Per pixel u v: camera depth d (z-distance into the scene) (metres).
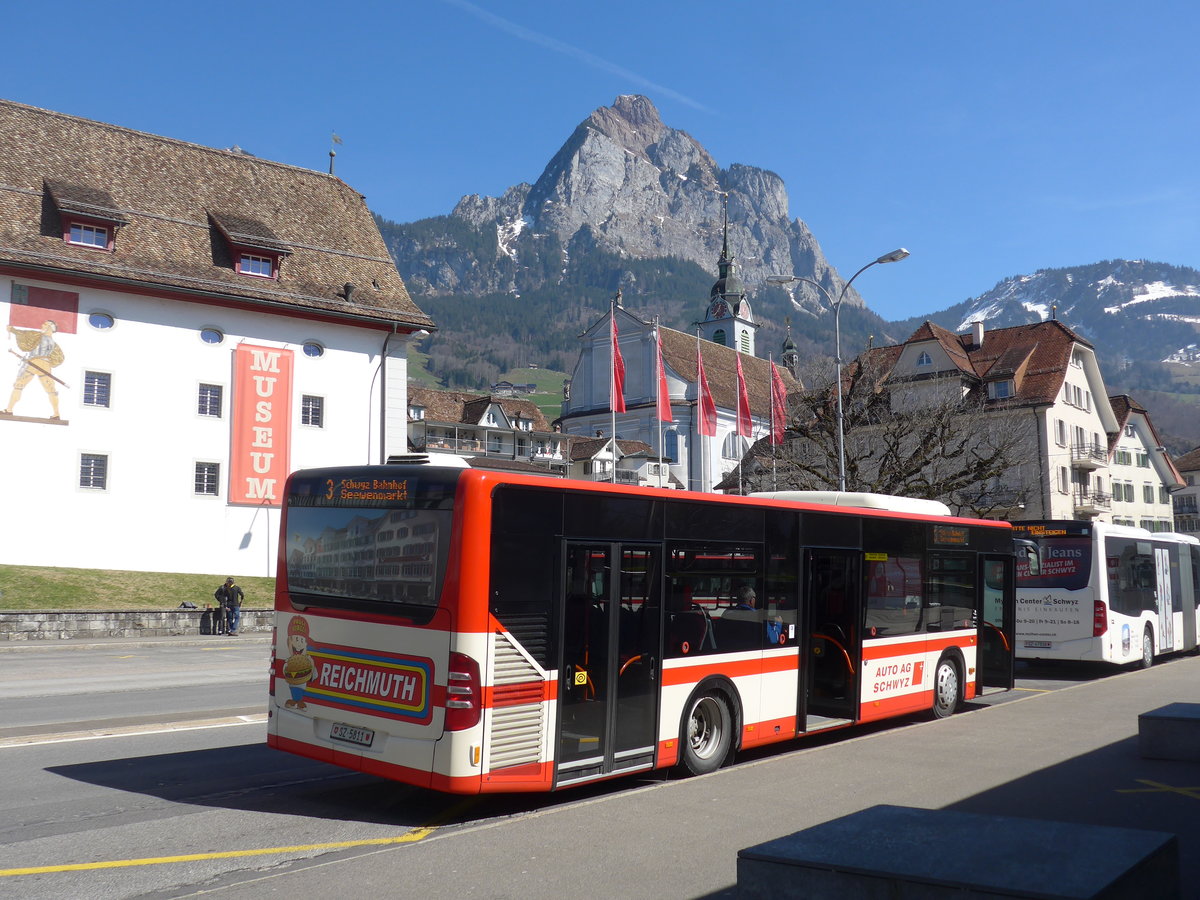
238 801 8.90
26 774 9.80
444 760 7.93
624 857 7.00
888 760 10.86
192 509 37.66
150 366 37.12
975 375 55.38
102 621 28.89
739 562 11.02
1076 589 20.39
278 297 39.72
